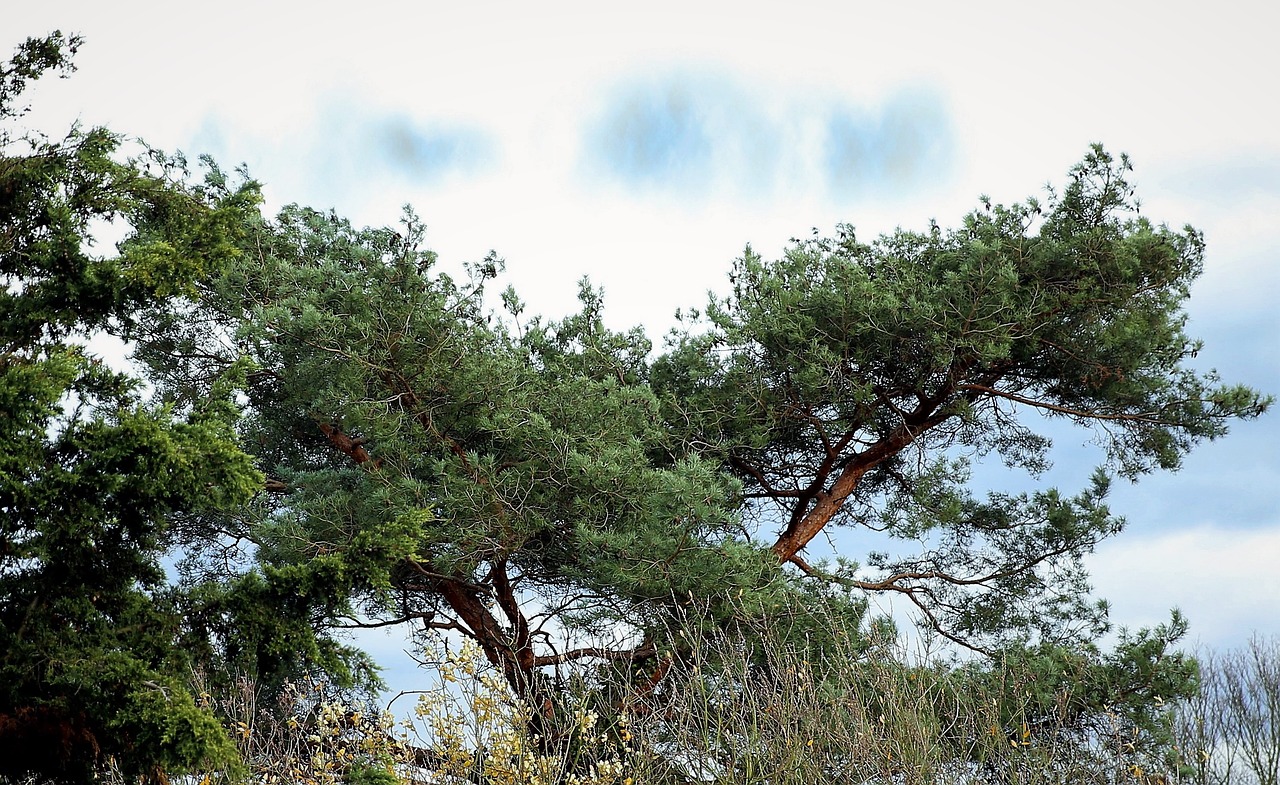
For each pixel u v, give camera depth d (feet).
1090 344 50.72
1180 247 49.75
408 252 45.47
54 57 30.32
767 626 38.99
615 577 42.22
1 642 24.85
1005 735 34.78
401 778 29.32
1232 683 40.60
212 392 28.48
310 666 29.27
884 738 32.86
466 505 44.04
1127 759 36.40
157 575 27.61
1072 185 50.67
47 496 24.41
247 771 26.17
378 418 44.88
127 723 23.73
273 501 49.42
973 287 48.96
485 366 46.39
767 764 32.78
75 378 26.61
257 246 45.47
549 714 37.73
